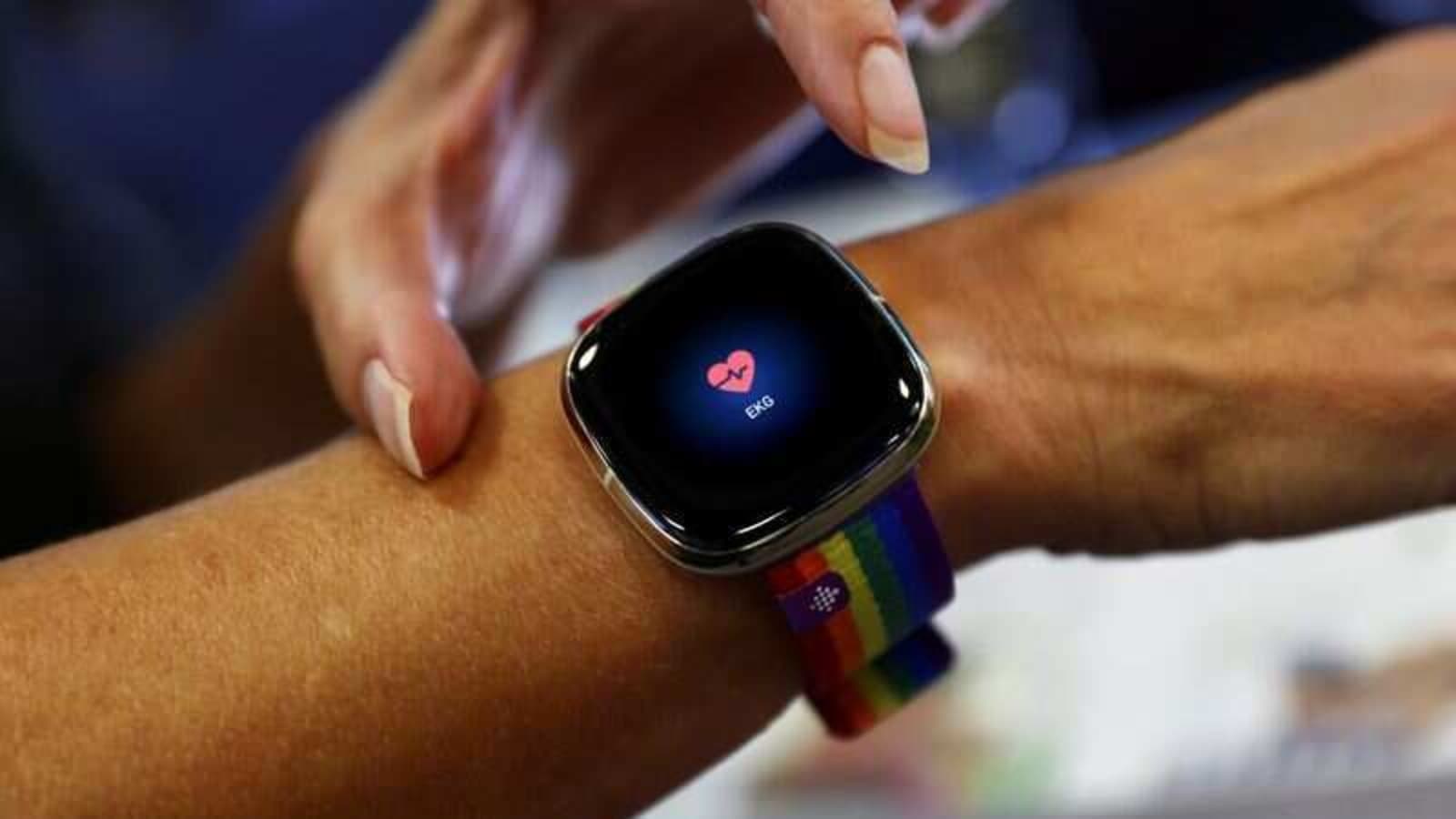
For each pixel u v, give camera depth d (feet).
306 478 2.08
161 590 1.93
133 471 3.83
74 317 4.13
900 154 1.85
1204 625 3.18
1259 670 3.06
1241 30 4.50
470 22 2.71
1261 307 2.12
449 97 2.66
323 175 2.94
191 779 1.80
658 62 2.78
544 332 3.98
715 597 2.00
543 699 1.95
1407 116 2.22
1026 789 2.97
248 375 3.65
